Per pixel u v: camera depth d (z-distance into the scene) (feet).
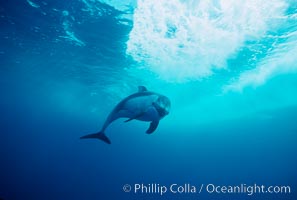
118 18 39.22
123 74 69.56
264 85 77.87
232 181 235.20
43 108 160.66
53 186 137.18
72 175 197.36
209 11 37.50
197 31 44.01
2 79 97.04
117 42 48.52
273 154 197.77
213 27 42.65
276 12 38.09
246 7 36.68
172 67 63.21
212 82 77.20
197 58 57.26
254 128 136.77
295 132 123.44
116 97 98.37
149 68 63.93
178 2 34.99
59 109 154.51
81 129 257.75
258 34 45.62
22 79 91.71
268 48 52.29
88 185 149.69
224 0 34.88
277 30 44.32
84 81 80.89
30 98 133.69
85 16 39.32
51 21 42.37
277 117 108.37
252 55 55.88
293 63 61.46
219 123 146.92
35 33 48.16
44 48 55.88
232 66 63.00
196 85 80.07
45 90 106.11
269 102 94.12
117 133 232.53
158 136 225.56
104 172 214.69
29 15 41.04
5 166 220.02
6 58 67.51
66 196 115.14
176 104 107.45
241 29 43.60
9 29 47.55
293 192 110.11
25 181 151.23
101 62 60.85
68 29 44.70
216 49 52.26
